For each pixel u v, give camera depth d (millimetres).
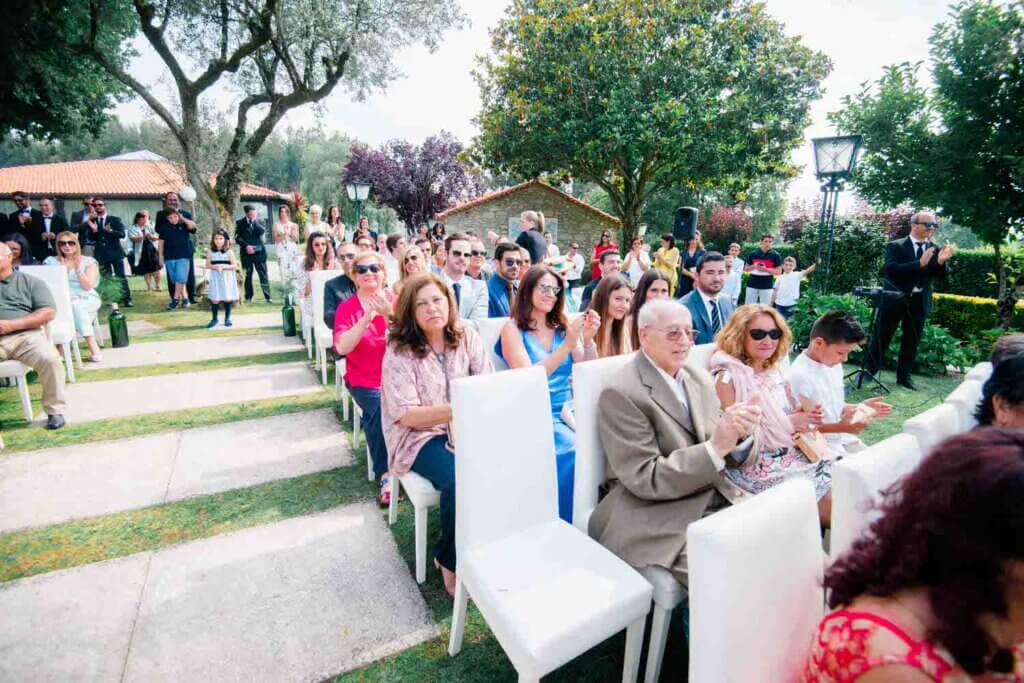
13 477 3402
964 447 767
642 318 2084
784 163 16219
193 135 10961
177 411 4586
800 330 7121
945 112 7895
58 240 5715
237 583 2447
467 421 1846
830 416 2617
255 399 4914
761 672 1171
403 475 2480
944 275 5324
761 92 15148
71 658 2008
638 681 1950
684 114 14234
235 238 11633
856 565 865
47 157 43281
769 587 1169
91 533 2816
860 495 1374
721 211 27047
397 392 2422
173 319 8609
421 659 2045
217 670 1967
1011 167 7082
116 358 6199
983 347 6703
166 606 2291
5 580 2438
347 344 3064
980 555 698
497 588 1704
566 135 14750
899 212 11875
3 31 9992
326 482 3416
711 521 1134
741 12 15414
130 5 11500
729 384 2443
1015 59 7074
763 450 2275
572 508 2377
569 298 4898
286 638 2127
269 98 11641
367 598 2367
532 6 16047
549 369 2875
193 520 2955
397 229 33500
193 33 10883
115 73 10414
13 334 4047
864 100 8602
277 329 7902
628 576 1760
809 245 12906
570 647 1550
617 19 14695
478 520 1900
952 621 729
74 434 4062
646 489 1881
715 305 3861
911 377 6051
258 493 3262
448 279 4742
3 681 1900
